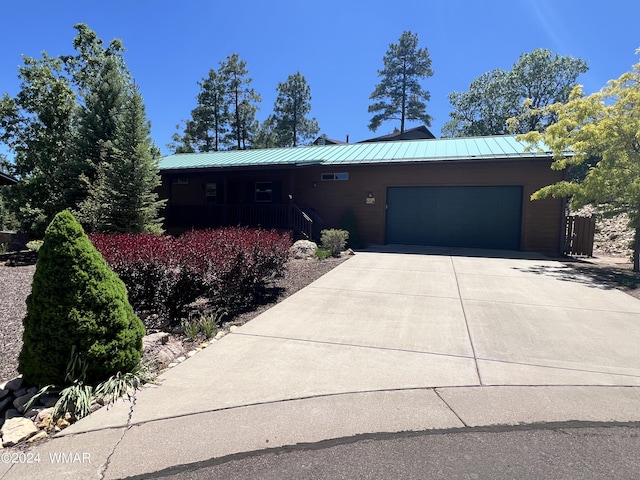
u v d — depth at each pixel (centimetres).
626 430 239
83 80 1731
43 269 280
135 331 314
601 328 449
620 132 786
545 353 371
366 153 1459
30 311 281
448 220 1295
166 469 203
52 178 1486
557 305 552
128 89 1479
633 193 782
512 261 988
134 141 1266
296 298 591
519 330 441
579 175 2531
